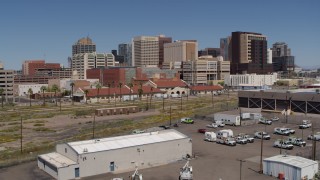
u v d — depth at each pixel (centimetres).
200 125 12838
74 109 19325
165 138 8431
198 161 8106
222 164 7825
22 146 10231
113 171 7525
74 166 7094
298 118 13300
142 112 17975
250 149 9131
